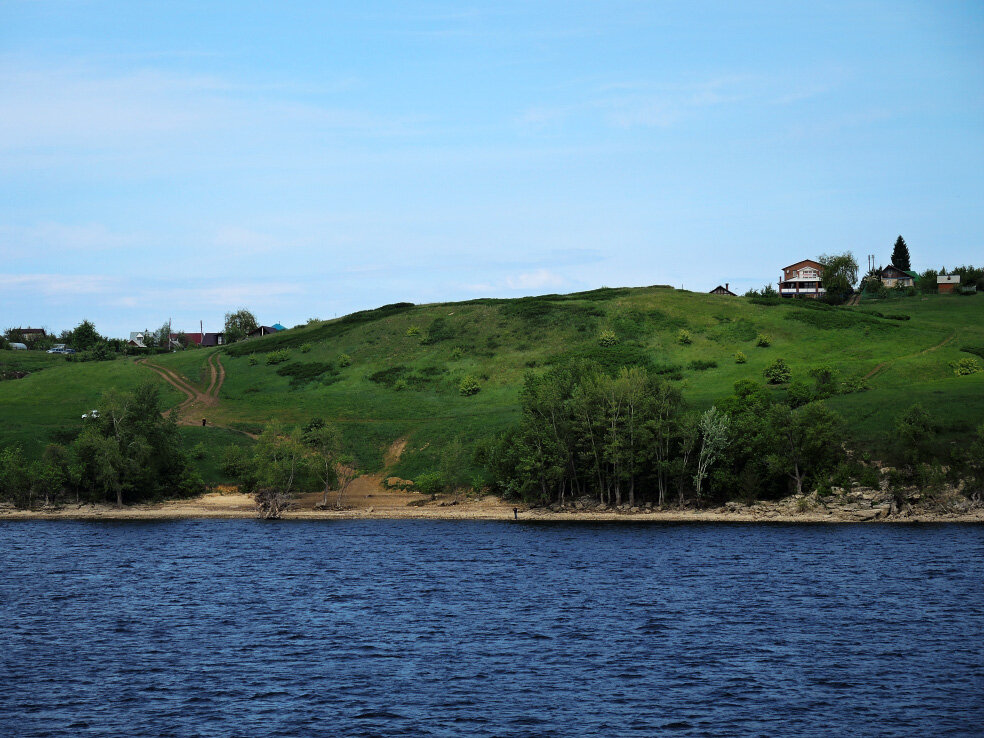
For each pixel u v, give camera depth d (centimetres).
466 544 9769
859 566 8094
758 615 6462
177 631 6175
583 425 12012
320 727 4400
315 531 10781
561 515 11731
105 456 12281
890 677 5053
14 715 4547
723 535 10006
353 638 5991
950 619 6247
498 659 5503
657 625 6250
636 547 9375
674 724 4412
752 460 11619
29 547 9581
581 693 4866
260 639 5975
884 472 11200
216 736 4288
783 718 4472
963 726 4344
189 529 10956
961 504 10731
